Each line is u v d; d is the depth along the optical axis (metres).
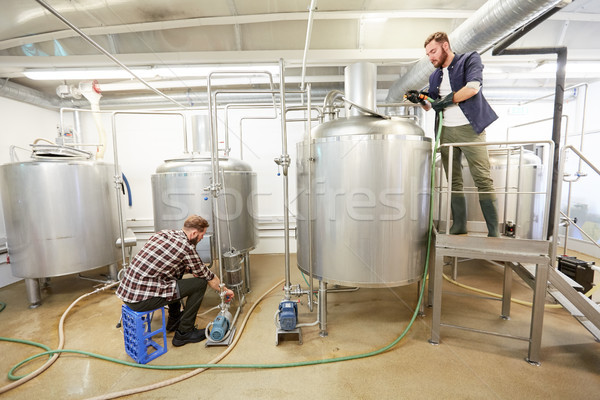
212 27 2.22
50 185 2.29
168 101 3.28
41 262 2.33
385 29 2.32
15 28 1.80
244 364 1.58
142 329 1.59
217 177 1.96
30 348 1.80
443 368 1.53
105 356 1.69
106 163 2.63
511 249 1.57
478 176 1.76
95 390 1.42
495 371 1.50
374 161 1.63
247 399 1.34
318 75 2.98
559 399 1.31
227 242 2.37
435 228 1.84
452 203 1.92
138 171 3.69
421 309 2.09
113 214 2.70
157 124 3.64
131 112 2.43
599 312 1.46
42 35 1.90
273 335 1.89
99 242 2.55
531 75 2.98
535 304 1.53
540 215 2.57
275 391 1.39
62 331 1.92
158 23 2.03
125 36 2.09
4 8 1.60
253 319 2.12
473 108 1.67
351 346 1.74
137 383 1.46
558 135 1.59
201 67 2.48
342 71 2.96
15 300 2.53
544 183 2.56
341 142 1.65
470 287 2.61
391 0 2.00
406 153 1.66
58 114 3.57
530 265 1.76
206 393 1.39
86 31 1.93
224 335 1.76
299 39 2.36
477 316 2.09
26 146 3.15
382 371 1.51
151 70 2.47
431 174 1.82
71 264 2.41
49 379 1.50
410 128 1.72
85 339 1.88
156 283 1.64
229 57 2.37
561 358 1.59
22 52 2.07
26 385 1.46
